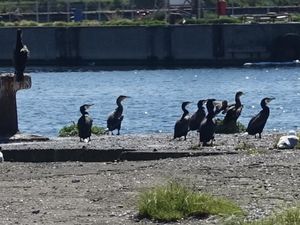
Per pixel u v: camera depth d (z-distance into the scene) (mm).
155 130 45156
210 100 32312
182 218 18656
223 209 18891
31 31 101062
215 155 28000
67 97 68875
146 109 57344
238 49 97812
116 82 81562
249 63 97375
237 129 37125
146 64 99438
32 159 30125
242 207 19250
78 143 32344
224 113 39781
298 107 56344
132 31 99562
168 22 103250
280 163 25078
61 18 111125
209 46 98188
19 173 25516
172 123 48969
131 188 21922
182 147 30625
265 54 97688
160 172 24266
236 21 100125
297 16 103500
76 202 20516
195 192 19906
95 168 26125
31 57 101438
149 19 105312
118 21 103500
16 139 34031
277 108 55969
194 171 24125
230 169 24250
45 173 25375
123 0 125125
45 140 34219
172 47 98750
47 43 101188
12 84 35000
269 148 29562
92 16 112125
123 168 25688
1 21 107438
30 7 120312
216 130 36688
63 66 101125
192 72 90938
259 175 23125
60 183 23141
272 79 80812
